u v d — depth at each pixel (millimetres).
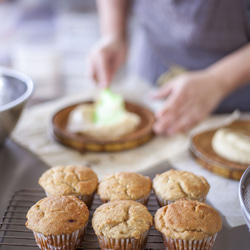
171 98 874
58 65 1678
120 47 1048
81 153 809
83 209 573
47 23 1975
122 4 1114
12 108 701
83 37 1999
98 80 1024
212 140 812
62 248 562
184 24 940
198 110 863
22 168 737
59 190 614
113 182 624
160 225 553
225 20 905
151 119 904
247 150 746
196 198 605
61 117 902
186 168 750
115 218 557
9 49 1828
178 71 1029
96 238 592
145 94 1052
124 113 900
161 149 828
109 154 811
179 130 867
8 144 814
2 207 638
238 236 594
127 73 1691
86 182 625
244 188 538
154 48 1055
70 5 2131
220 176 730
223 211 645
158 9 987
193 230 543
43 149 810
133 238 550
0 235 587
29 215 566
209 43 938
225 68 875
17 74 792
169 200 608
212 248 574
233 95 977
